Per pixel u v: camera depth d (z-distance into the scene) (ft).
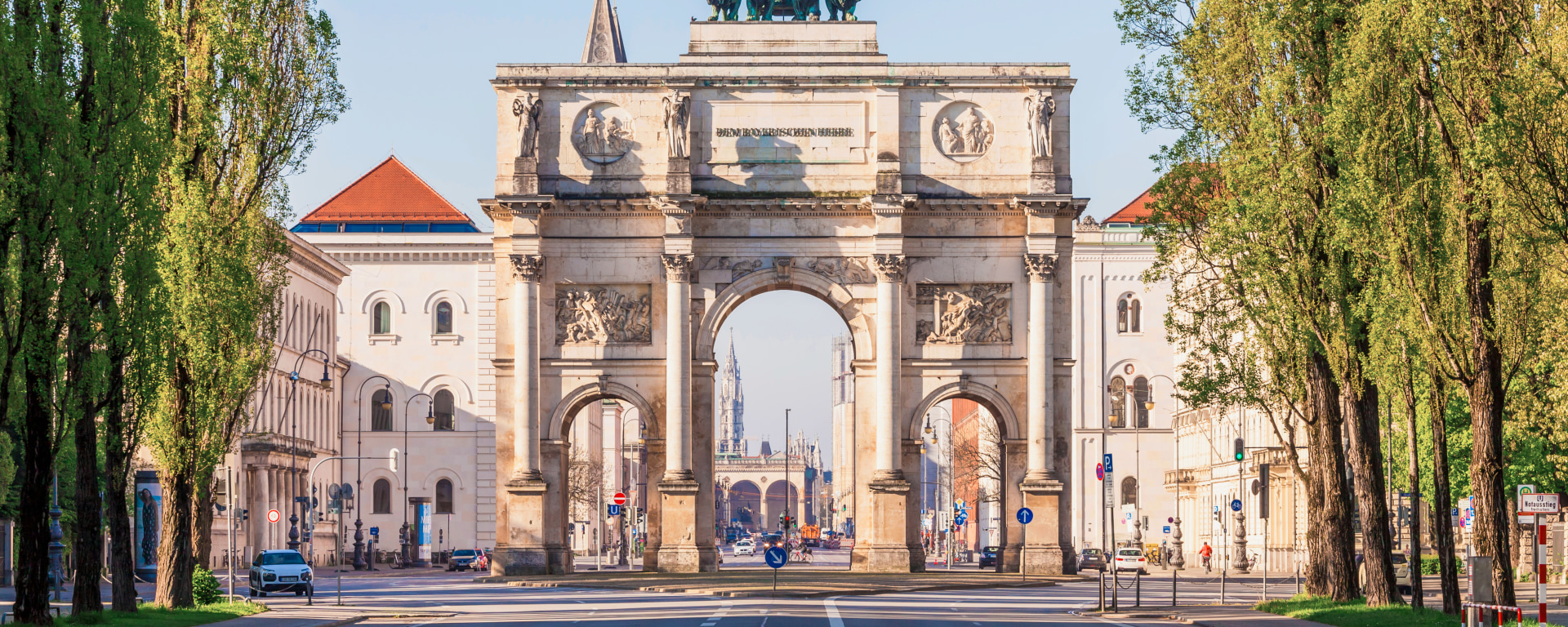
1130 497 442.91
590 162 270.46
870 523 269.44
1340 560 174.60
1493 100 127.54
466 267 456.86
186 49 175.11
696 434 271.28
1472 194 134.51
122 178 143.02
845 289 270.46
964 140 270.05
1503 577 133.49
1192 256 183.83
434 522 451.94
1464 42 134.10
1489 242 136.15
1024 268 269.64
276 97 179.22
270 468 382.22
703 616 158.61
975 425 608.60
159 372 155.53
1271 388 176.35
